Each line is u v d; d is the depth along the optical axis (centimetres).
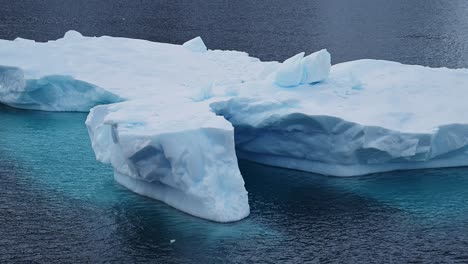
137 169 2272
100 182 2511
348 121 2439
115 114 2323
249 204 2345
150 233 2159
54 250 2086
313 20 5931
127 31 5341
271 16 6053
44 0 6494
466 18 6106
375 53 4794
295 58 2752
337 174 2525
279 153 2591
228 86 2636
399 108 2603
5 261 2023
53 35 5153
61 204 2350
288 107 2528
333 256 2070
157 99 2553
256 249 2089
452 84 2806
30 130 3020
